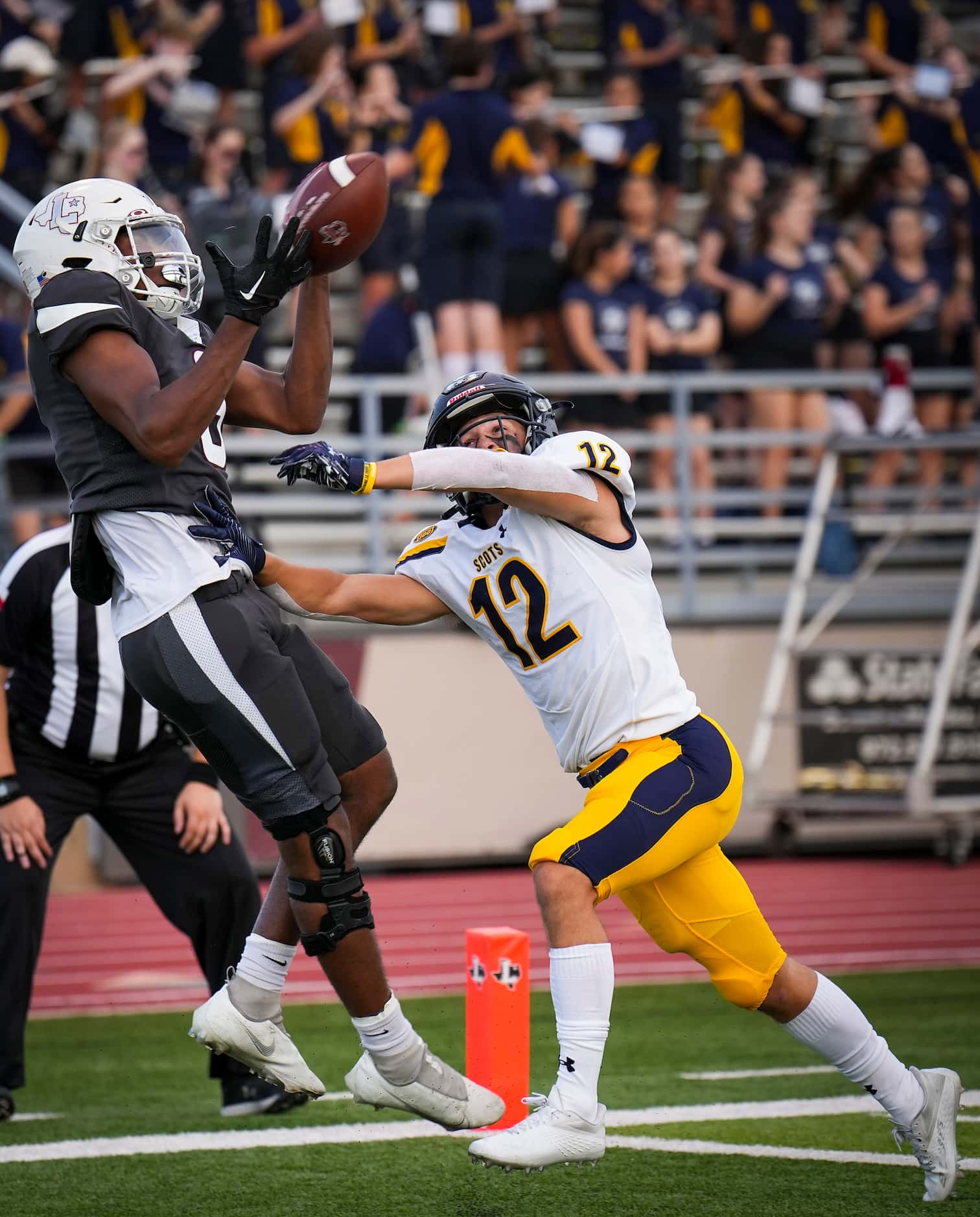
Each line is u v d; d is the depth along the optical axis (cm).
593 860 1064
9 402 3041
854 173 3969
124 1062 1706
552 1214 1095
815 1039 1133
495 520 1162
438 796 3166
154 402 980
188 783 1484
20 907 1440
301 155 3334
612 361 3281
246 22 3531
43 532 1510
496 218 3106
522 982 1252
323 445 1042
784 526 3434
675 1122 1378
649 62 3881
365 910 1091
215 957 1488
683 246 3809
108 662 1459
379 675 3161
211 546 1062
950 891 2953
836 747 3291
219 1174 1219
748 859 3412
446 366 3123
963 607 3155
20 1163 1254
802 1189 1151
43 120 3488
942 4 4922
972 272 3906
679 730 1119
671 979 2198
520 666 1152
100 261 1040
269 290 980
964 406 3653
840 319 3594
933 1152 1115
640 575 1142
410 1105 1128
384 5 3750
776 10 4088
